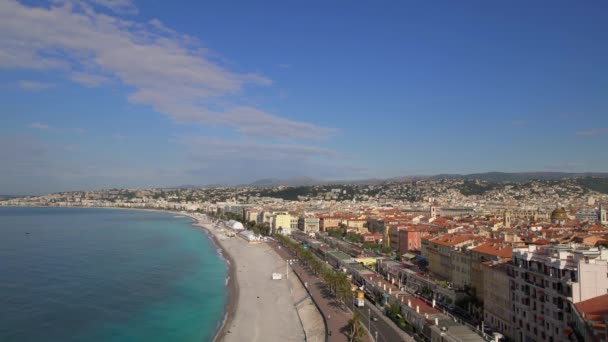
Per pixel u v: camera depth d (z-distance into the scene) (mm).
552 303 114250
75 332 157000
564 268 111125
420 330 134250
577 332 100000
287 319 169375
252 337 150500
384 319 153500
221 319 172750
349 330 141875
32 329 159500
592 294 106062
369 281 196625
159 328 162000
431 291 180500
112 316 175750
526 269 126250
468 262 167875
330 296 190500
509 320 134375
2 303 191125
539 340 119188
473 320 152750
